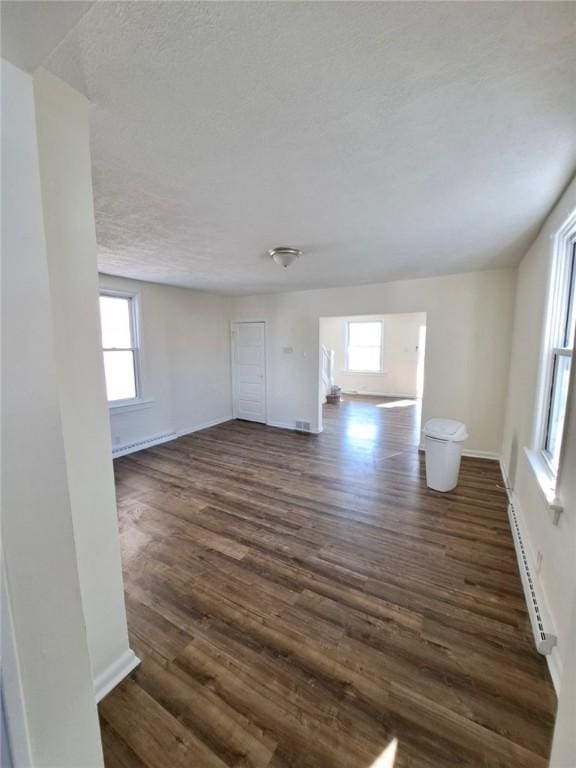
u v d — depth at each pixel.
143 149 1.44
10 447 0.73
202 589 2.07
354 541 2.56
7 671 0.73
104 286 4.22
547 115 1.23
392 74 1.03
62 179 1.14
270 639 1.70
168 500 3.28
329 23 0.86
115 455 4.48
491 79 1.05
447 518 2.90
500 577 2.15
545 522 1.84
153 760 1.20
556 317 2.23
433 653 1.61
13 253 0.73
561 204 1.94
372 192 1.87
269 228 2.45
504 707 1.36
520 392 3.12
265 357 6.12
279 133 1.34
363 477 3.82
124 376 4.67
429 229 2.50
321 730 1.28
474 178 1.72
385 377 9.21
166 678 1.50
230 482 3.70
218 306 6.16
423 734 1.26
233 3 0.80
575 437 1.44
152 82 1.06
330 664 1.56
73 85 1.09
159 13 0.82
